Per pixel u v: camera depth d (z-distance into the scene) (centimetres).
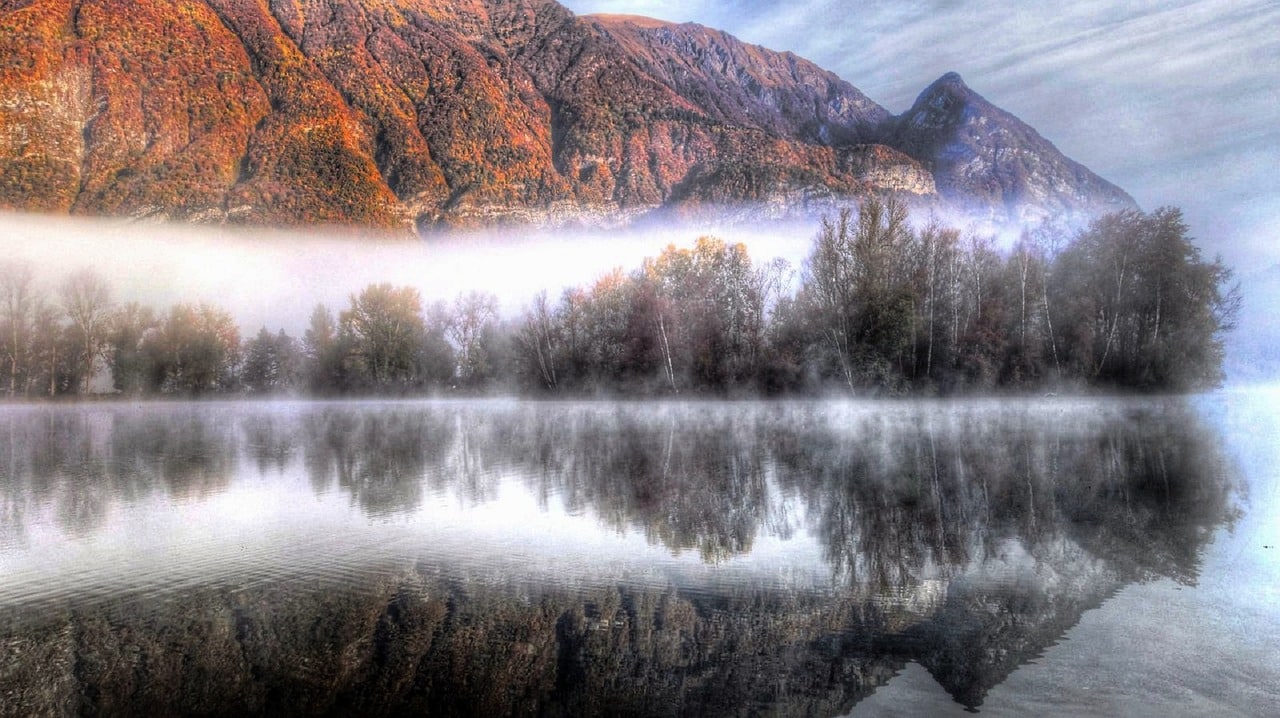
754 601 1197
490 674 967
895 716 797
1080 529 1616
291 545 1620
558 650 1034
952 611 1123
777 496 2094
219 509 2070
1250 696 818
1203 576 1257
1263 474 2331
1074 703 810
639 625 1119
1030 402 6150
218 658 1039
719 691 884
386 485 2445
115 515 2009
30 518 1983
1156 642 977
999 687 858
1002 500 1962
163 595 1297
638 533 1675
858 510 1875
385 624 1150
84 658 1054
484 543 1606
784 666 954
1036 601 1155
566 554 1502
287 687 958
